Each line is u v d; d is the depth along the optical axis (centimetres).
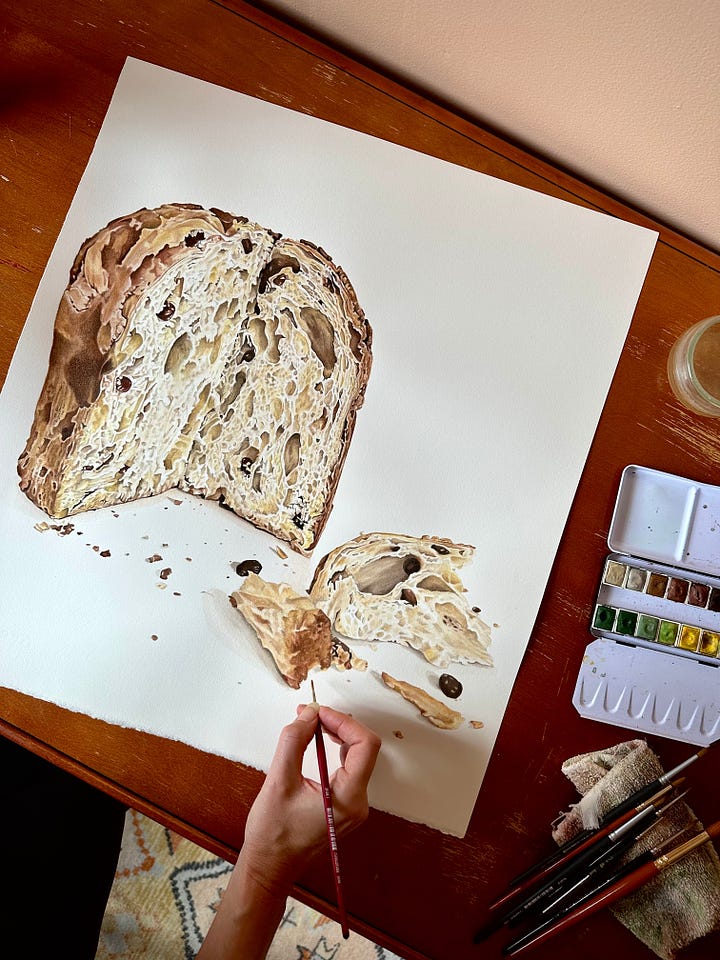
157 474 56
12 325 56
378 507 56
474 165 57
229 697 55
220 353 56
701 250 58
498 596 56
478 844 55
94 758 54
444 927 54
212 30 56
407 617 56
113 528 56
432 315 57
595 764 55
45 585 55
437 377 57
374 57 58
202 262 56
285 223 56
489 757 55
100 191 56
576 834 54
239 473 56
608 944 55
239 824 54
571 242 57
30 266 56
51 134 56
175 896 94
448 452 56
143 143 56
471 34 52
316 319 56
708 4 43
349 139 57
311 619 56
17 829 65
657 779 54
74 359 56
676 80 48
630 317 57
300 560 56
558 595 56
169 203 56
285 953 94
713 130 50
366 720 55
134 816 95
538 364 57
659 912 54
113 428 56
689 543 57
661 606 56
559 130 56
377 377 56
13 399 55
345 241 57
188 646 55
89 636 55
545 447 57
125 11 56
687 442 58
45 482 55
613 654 56
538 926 54
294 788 52
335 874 50
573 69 51
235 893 53
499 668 56
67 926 64
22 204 56
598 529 57
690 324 58
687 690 56
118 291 56
